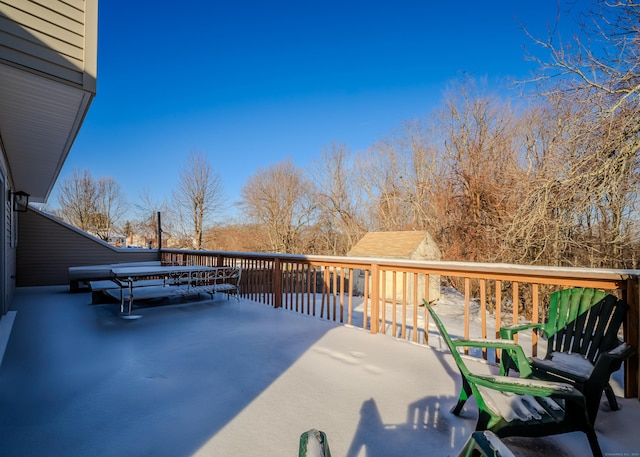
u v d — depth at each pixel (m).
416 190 17.39
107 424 2.09
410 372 3.00
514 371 3.01
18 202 8.47
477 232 10.68
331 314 6.52
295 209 24.73
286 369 3.05
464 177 11.86
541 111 7.62
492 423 1.78
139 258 11.05
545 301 7.77
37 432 1.99
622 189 5.54
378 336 4.20
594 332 2.51
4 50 2.63
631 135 5.32
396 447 1.89
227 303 6.50
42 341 3.90
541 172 6.62
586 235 6.58
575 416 1.72
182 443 1.90
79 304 6.41
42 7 2.85
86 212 29.00
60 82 2.95
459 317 7.59
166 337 4.09
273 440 1.93
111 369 3.02
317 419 2.18
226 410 2.28
